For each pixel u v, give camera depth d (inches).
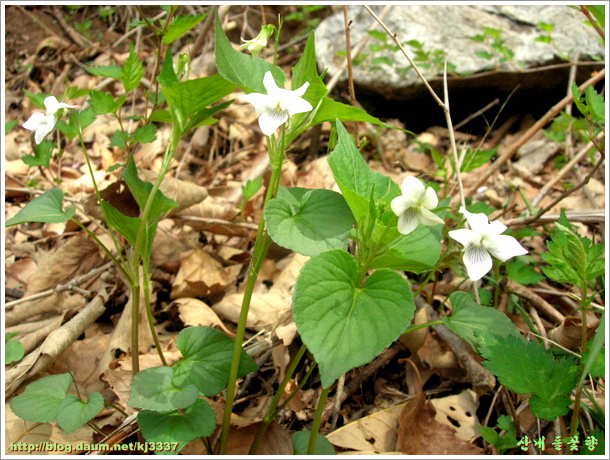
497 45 15.4
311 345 5.7
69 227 13.4
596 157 15.3
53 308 11.2
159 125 18.8
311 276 6.0
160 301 11.6
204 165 17.5
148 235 7.8
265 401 9.1
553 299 11.4
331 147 8.5
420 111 19.2
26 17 25.5
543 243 12.8
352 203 6.5
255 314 10.6
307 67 6.5
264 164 16.0
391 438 8.5
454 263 10.3
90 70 9.8
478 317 7.5
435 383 9.9
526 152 17.3
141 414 6.8
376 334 5.8
